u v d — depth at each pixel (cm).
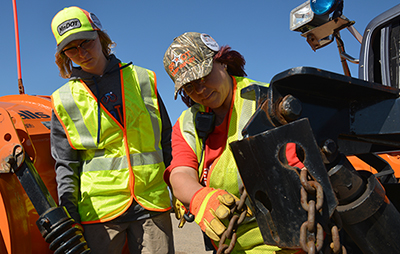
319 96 105
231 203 115
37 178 181
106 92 211
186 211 179
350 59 219
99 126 206
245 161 104
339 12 173
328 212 93
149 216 208
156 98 225
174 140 166
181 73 141
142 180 209
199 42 141
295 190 95
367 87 100
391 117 102
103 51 221
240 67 156
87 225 205
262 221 107
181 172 153
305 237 91
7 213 186
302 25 185
